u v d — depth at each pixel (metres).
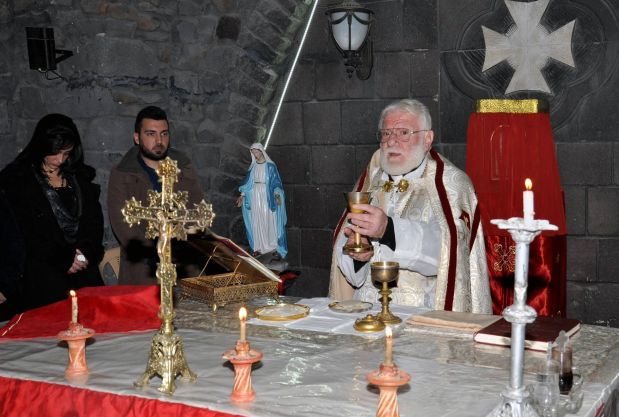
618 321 4.96
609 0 4.82
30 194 3.87
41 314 2.60
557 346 1.84
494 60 5.11
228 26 5.75
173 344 1.87
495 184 4.60
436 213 3.29
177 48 5.72
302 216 5.94
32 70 5.45
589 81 4.91
